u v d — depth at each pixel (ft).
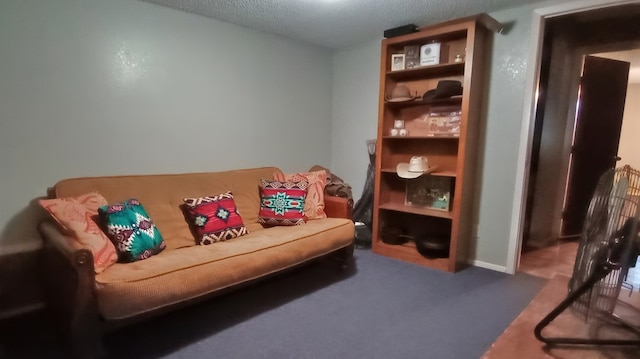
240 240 7.36
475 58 8.63
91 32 7.22
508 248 9.25
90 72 7.27
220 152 9.76
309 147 12.37
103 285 4.93
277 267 7.05
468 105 8.63
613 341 5.46
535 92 8.68
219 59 9.47
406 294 7.82
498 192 9.32
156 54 8.23
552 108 11.50
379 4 8.39
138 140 8.13
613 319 6.27
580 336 5.89
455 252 9.11
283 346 5.82
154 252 6.46
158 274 5.37
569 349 5.58
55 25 6.76
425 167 9.84
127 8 7.69
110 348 5.68
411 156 10.89
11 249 6.60
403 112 10.93
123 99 7.80
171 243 7.34
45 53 6.69
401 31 9.61
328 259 9.71
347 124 12.69
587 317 6.35
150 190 7.64
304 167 12.26
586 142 12.34
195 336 6.09
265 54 10.57
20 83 6.47
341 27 10.16
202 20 9.02
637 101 20.51
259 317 6.77
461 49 9.51
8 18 6.25
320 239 8.01
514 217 9.09
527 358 5.36
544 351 5.54
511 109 8.94
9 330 6.21
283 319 6.70
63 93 6.97
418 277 8.83
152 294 5.24
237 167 10.22
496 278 8.84
